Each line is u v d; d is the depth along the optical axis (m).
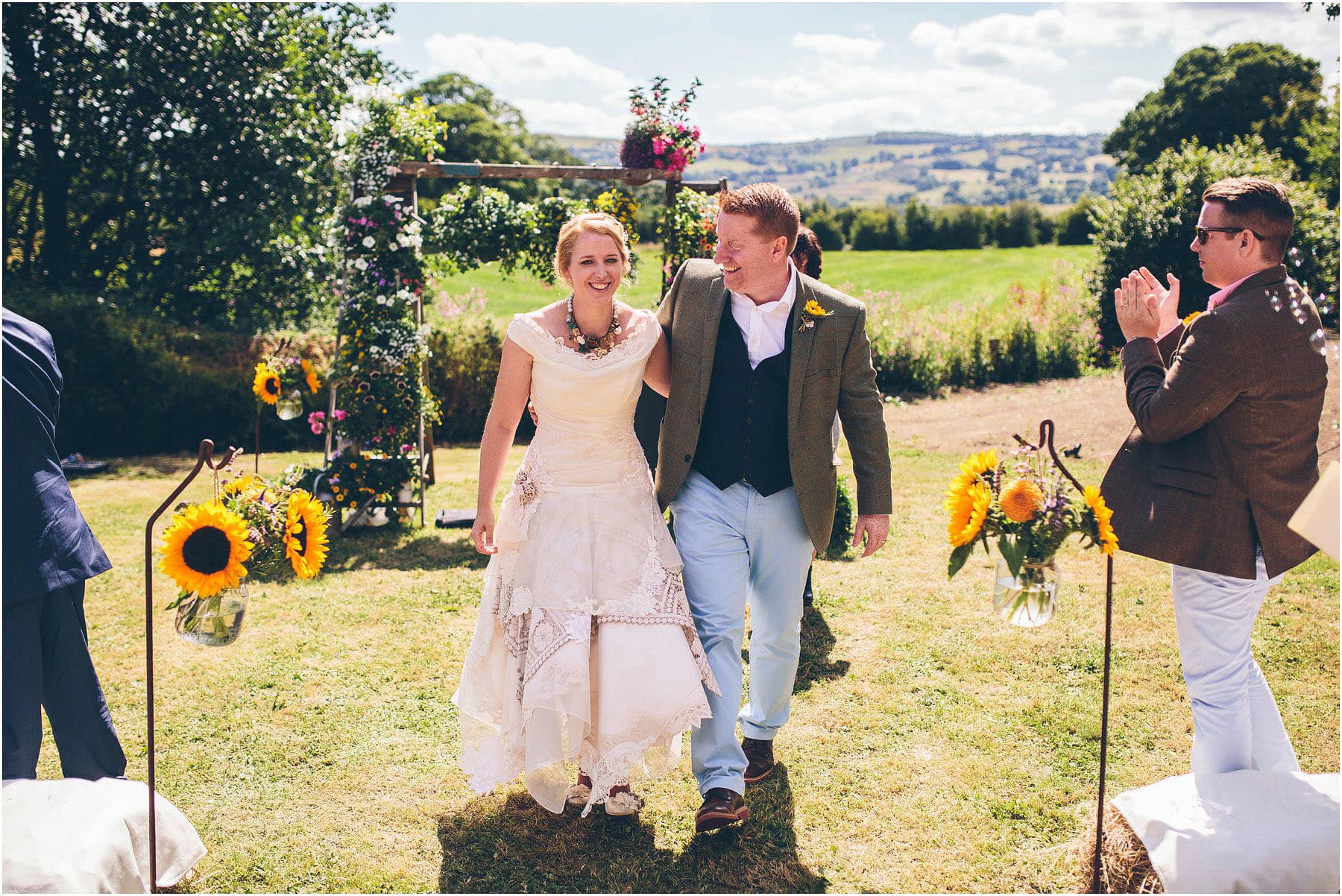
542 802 2.69
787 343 2.82
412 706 3.66
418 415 6.72
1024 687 3.75
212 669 4.00
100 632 4.44
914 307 15.49
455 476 8.45
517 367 2.77
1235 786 2.38
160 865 2.47
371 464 6.49
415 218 6.78
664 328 2.97
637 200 7.45
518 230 7.08
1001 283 28.58
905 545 5.75
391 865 2.66
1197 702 2.62
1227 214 2.45
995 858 2.68
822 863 2.67
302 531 2.57
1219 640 2.56
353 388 6.55
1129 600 4.69
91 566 2.63
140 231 13.90
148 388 10.24
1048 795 2.98
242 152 13.58
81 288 13.45
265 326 13.97
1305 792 2.34
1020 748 3.29
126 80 12.95
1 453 2.43
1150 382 2.56
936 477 7.64
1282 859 2.14
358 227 6.64
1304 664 3.92
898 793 3.02
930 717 3.52
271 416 10.55
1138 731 3.39
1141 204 14.18
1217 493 2.47
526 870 2.65
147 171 13.84
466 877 2.62
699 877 2.61
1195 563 2.51
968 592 4.88
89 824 2.21
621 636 2.66
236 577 2.36
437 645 4.28
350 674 3.96
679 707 2.62
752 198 2.71
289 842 2.77
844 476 5.76
